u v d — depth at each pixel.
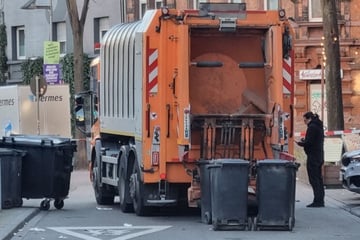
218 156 16.34
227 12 16.09
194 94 16.59
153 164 16.11
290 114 16.28
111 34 19.61
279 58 16.06
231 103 16.69
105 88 19.91
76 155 33.50
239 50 16.70
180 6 41.59
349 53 38.78
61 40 48.44
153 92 16.09
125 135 18.09
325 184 22.55
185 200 16.69
